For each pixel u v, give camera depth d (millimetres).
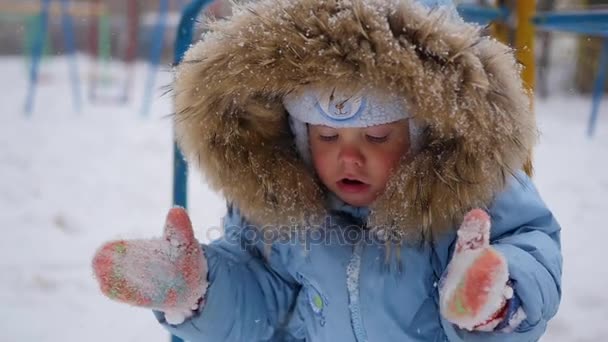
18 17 14000
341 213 1173
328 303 1144
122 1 14891
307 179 1148
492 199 1030
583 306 2555
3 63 13586
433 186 1005
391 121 1018
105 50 11227
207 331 1104
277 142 1162
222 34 1055
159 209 4039
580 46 9930
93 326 2418
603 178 4789
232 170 1135
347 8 970
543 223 1062
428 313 1096
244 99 1085
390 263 1084
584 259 3080
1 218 3713
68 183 4555
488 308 829
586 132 6738
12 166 4996
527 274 916
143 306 997
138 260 984
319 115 1034
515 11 2008
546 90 9594
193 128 1108
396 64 926
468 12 1942
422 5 997
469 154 965
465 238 878
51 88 10180
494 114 947
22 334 2357
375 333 1111
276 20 1005
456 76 932
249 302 1181
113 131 6637
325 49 956
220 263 1148
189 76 1083
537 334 933
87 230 3592
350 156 1043
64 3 8625
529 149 1006
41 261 3072
